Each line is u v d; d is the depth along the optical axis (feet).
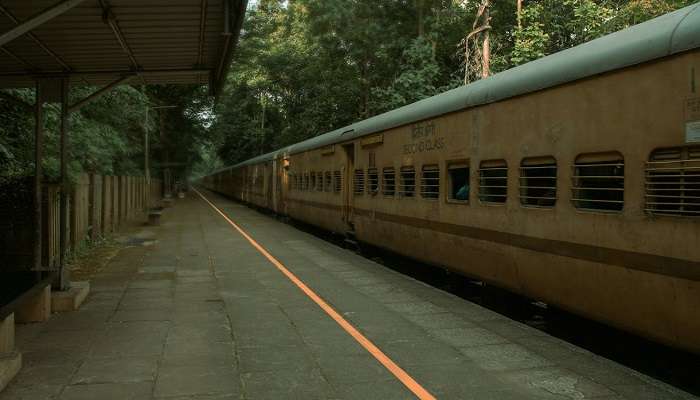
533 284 22.88
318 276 35.17
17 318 23.13
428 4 75.97
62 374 16.99
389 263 44.01
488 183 26.11
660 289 16.39
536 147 22.22
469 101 27.43
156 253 46.70
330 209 55.47
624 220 17.65
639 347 21.80
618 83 18.01
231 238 59.31
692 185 15.35
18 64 27.84
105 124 69.46
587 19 57.26
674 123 15.88
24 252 30.35
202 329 22.31
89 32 24.02
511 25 75.05
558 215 20.88
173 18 22.88
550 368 17.56
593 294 19.29
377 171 41.57
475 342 20.44
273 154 91.04
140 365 17.90
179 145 151.43
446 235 30.22
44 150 45.52
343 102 93.66
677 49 15.76
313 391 15.80
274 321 23.63
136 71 29.89
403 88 68.69
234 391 15.78
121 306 26.48
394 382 16.46
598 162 18.94
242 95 162.09
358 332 21.84
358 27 80.48
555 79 20.88
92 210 50.08
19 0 20.52
